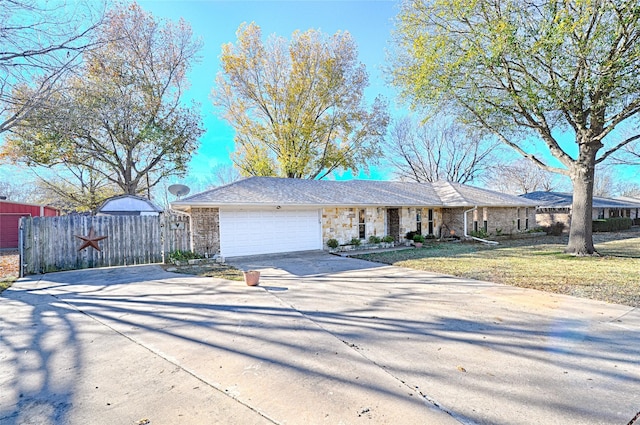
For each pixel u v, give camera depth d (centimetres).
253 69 2420
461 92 1096
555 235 2214
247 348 394
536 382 304
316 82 2461
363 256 1252
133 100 1928
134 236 1125
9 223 1745
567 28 813
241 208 1280
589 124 1096
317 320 500
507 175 3625
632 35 858
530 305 561
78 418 257
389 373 324
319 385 302
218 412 262
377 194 1719
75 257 1039
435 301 597
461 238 1839
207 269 1009
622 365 337
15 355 381
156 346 404
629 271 835
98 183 2294
